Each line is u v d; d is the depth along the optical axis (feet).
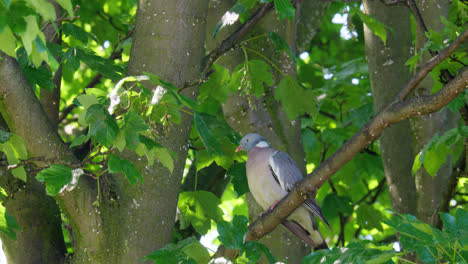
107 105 21.35
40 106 23.49
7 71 22.54
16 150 22.47
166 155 22.21
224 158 32.19
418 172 34.91
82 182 23.79
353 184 47.78
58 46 26.63
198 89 26.89
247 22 27.43
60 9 28.37
